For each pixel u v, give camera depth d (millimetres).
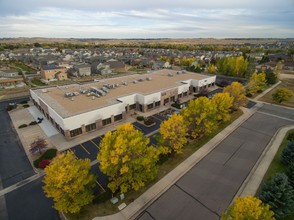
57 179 20125
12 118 53156
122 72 123750
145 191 27344
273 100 66125
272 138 41812
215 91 77188
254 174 30797
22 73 107938
